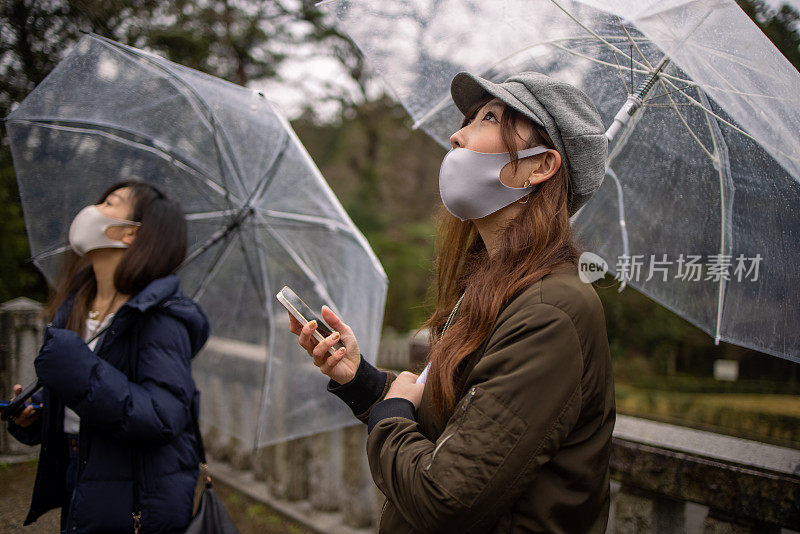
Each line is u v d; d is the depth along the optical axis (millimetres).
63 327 1771
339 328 1239
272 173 2111
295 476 3256
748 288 1443
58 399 1613
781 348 1401
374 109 9836
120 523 1496
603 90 1539
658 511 1860
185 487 1619
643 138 1541
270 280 2338
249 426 2596
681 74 1367
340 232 2109
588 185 1143
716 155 1435
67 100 1852
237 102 2025
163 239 1751
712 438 1892
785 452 1741
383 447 1035
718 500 1634
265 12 4879
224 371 2682
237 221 2238
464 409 932
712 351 5809
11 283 2342
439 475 903
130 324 1589
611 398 1031
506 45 1676
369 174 11383
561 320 939
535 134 1125
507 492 889
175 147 2131
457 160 1156
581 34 1509
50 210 2008
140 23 2613
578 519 973
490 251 1189
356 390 1240
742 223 1438
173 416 1532
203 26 3500
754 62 1210
